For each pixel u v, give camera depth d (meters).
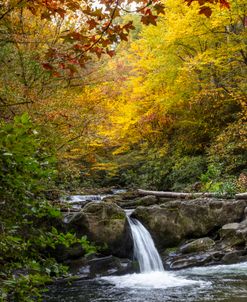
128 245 9.30
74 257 8.60
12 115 5.45
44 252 8.17
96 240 8.95
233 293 6.48
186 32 12.62
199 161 15.13
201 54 12.52
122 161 18.20
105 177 19.09
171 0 13.14
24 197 2.34
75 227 8.85
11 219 2.40
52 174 2.54
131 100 15.84
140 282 7.76
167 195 12.84
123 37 3.17
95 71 8.46
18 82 6.41
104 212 9.27
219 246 9.59
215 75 14.10
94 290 7.25
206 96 14.72
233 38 12.53
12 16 5.59
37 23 6.75
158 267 9.23
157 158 17.31
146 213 10.37
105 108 9.77
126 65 15.95
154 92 15.98
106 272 8.52
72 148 9.27
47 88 7.14
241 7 11.30
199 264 8.97
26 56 6.54
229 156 13.60
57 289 7.38
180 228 10.25
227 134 13.41
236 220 10.39
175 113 16.64
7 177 2.14
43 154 2.46
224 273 8.05
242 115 13.47
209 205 10.53
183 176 15.44
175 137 17.22
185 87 14.47
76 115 7.51
